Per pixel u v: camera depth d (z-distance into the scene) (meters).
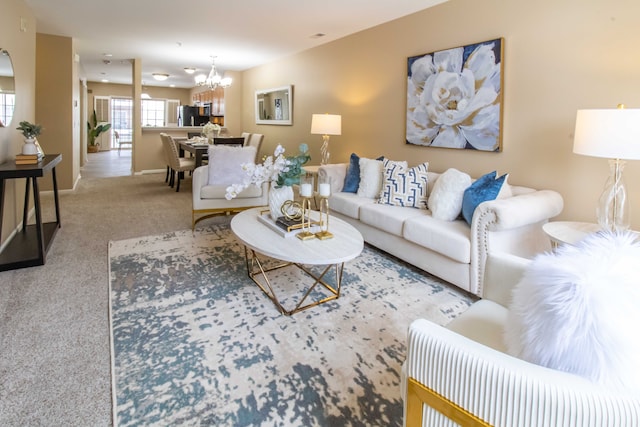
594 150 2.00
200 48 6.03
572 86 2.73
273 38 5.23
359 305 2.41
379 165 3.76
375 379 1.69
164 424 1.42
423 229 2.78
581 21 2.64
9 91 3.40
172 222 4.29
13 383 1.61
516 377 0.79
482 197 2.60
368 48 4.62
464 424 0.89
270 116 7.22
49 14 4.40
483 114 3.29
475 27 3.33
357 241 2.33
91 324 2.09
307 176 4.45
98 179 7.18
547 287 0.87
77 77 6.81
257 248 2.19
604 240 0.98
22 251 3.06
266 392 1.60
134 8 4.11
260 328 2.11
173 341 1.96
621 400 0.70
